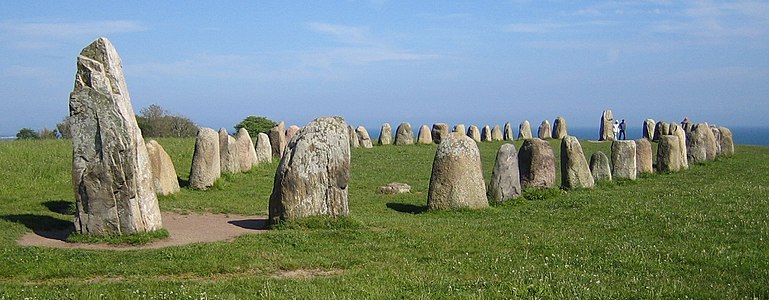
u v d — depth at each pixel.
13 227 16.78
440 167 21.78
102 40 15.95
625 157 29.70
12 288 11.08
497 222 18.77
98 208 15.59
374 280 11.59
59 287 11.21
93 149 15.56
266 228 17.95
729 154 41.97
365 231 16.58
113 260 13.27
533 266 12.79
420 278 11.70
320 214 17.77
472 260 13.45
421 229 17.03
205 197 24.48
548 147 25.62
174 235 16.66
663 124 56.94
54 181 25.89
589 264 12.95
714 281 11.35
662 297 10.28
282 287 11.05
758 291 10.52
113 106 15.52
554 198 23.88
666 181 29.28
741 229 15.98
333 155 17.94
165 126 81.31
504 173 23.64
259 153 36.66
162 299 10.39
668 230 16.22
